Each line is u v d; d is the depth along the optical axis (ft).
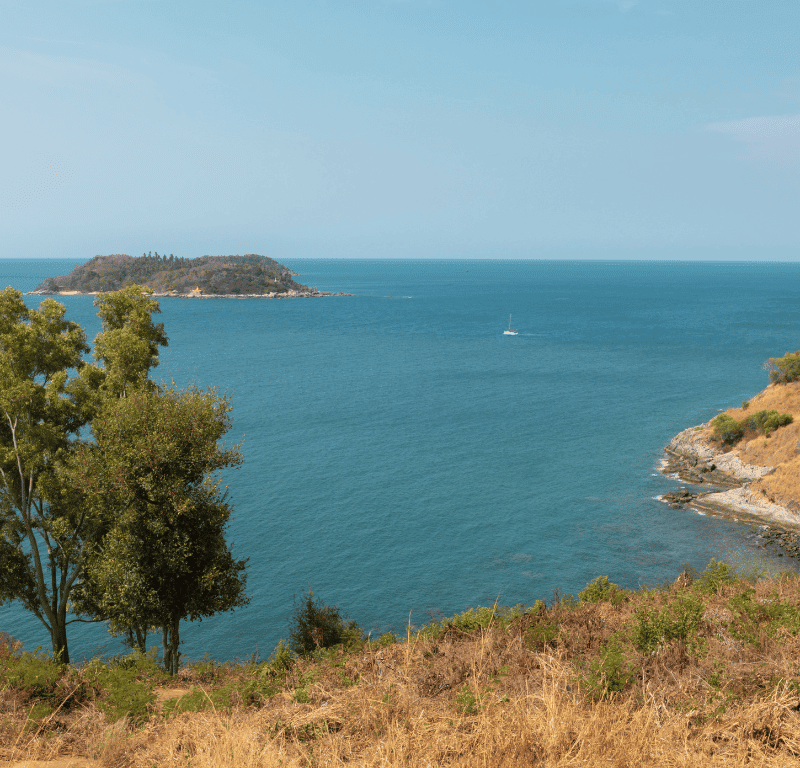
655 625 33.24
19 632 137.90
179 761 26.76
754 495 215.92
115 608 74.69
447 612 148.56
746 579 57.16
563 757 21.01
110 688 40.70
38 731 32.19
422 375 475.72
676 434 306.76
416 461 264.72
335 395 401.08
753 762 21.01
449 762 22.59
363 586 161.27
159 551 72.08
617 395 397.39
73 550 83.41
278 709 31.86
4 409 78.74
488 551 182.50
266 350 615.16
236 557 174.40
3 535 82.43
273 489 228.22
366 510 211.00
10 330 83.20
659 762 21.16
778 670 26.71
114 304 92.02
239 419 334.85
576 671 30.53
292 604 151.84
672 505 217.97
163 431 72.49
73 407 86.28
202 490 76.28
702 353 572.92
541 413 352.08
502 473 250.78
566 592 158.81
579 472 253.24
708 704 25.09
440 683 33.01
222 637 137.90
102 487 72.79
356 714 27.99
